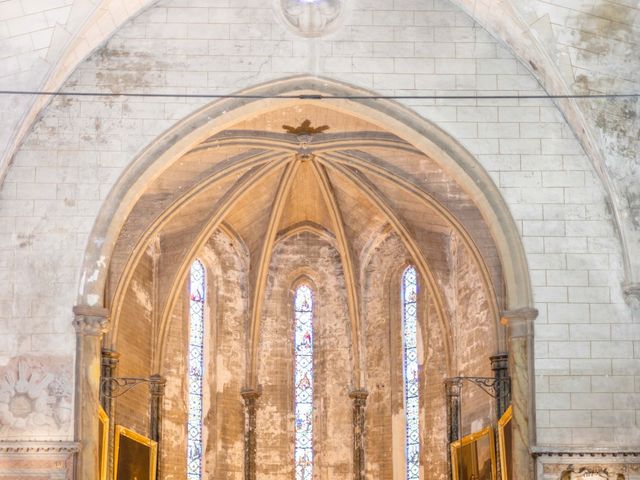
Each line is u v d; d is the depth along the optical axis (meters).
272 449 45.59
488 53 34.50
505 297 39.25
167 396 43.38
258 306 45.50
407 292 45.72
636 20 33.28
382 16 34.56
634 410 32.84
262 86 34.19
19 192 33.62
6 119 33.28
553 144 34.09
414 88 34.25
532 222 33.72
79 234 33.47
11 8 32.78
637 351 33.12
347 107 34.47
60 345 32.88
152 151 33.94
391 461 44.81
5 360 32.78
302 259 46.91
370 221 45.47
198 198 42.34
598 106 33.69
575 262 33.53
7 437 32.41
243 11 34.53
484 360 41.12
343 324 46.50
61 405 32.59
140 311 41.88
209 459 44.47
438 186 40.59
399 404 45.06
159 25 34.44
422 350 44.75
